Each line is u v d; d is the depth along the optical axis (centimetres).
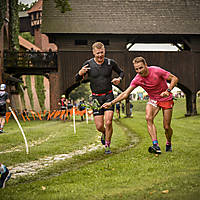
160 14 2747
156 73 573
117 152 691
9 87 3084
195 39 2636
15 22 3353
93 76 643
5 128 1523
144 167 456
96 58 641
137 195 294
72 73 2578
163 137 920
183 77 2616
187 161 490
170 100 595
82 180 405
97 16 2670
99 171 457
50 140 924
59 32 2497
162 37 2891
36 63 2730
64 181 406
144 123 1661
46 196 323
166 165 460
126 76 2581
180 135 983
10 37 3288
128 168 460
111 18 2661
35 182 414
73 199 306
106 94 651
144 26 2609
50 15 2628
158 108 600
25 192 354
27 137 1031
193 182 320
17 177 475
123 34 2562
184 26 2647
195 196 269
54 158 645
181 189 296
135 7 2791
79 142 878
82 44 2775
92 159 620
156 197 278
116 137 989
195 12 2805
